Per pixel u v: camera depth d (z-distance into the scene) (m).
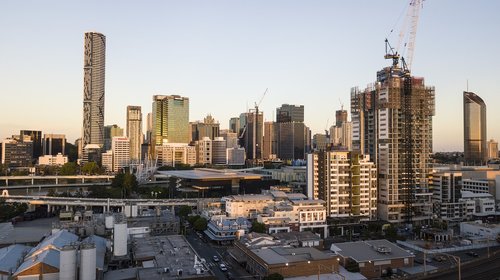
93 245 182.88
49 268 181.12
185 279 174.75
